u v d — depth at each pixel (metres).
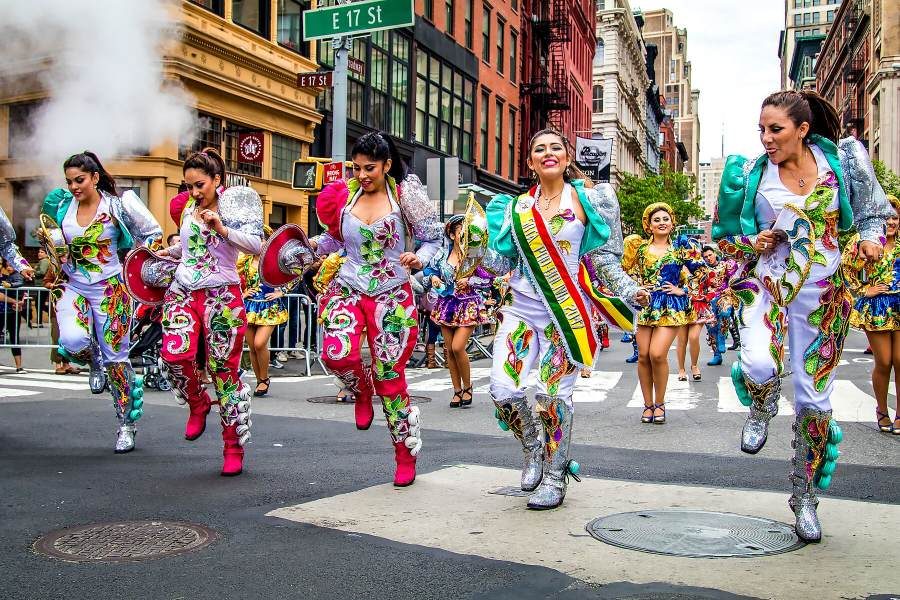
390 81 25.34
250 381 11.53
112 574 3.59
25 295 12.53
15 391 9.94
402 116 26.31
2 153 11.07
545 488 4.58
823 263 3.90
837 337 3.95
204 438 6.90
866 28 57.31
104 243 5.89
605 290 4.61
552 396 4.55
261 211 5.44
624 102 73.62
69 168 5.77
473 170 32.12
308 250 5.39
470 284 9.03
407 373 13.05
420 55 27.62
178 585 3.46
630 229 50.81
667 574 3.53
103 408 8.51
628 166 77.06
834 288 3.91
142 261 5.75
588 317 4.52
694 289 8.16
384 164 5.01
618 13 67.56
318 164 12.69
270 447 6.55
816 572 3.55
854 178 3.96
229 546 3.96
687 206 53.69
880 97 50.72
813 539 3.94
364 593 3.37
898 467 5.88
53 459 5.99
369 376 5.36
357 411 5.37
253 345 9.81
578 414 8.64
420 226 4.96
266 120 19.27
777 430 7.50
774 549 3.86
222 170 5.45
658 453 6.46
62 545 3.99
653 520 4.34
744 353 4.08
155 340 9.96
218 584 3.48
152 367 10.05
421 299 13.23
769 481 5.43
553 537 4.06
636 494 4.92
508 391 4.76
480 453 6.38
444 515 4.46
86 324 5.99
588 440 7.09
